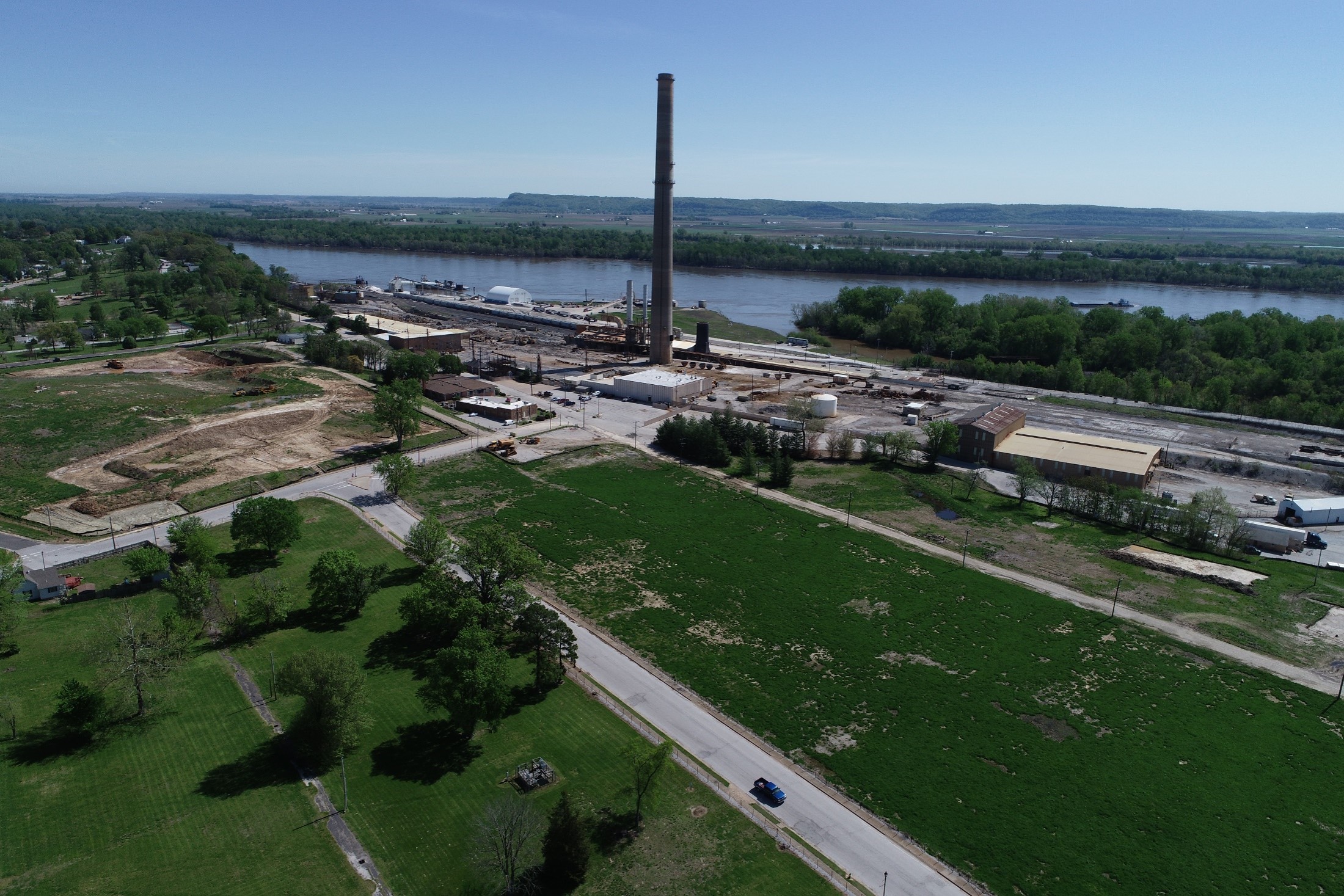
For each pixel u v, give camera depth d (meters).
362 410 175.25
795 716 78.56
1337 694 83.44
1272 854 62.25
